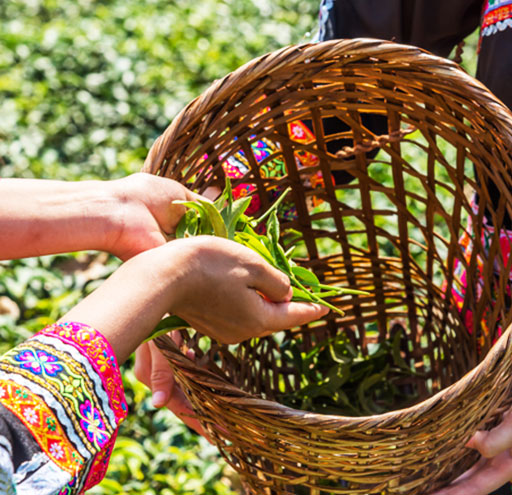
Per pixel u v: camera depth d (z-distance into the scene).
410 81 1.04
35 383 0.58
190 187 1.11
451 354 1.28
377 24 1.24
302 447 0.81
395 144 1.17
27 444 0.56
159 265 0.69
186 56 3.97
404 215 1.26
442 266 1.27
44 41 3.99
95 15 4.41
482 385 0.80
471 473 1.03
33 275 2.57
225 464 1.97
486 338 1.16
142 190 0.88
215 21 4.36
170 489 1.87
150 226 0.87
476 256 1.17
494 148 0.99
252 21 4.43
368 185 1.24
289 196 1.26
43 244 0.81
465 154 1.09
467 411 0.83
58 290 2.59
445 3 1.17
